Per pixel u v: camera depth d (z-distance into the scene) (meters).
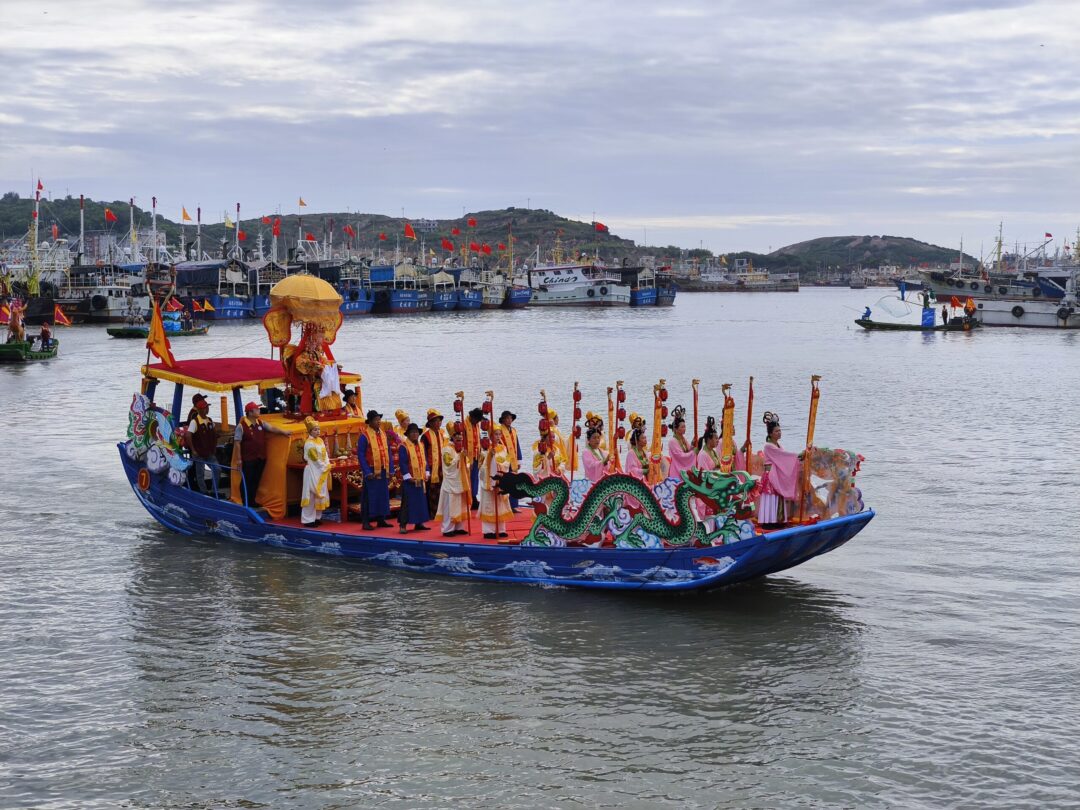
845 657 14.66
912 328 101.44
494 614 16.34
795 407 41.28
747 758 11.88
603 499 16.91
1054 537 20.84
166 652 14.95
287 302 20.02
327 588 17.67
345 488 19.83
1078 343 82.94
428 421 19.20
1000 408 41.00
